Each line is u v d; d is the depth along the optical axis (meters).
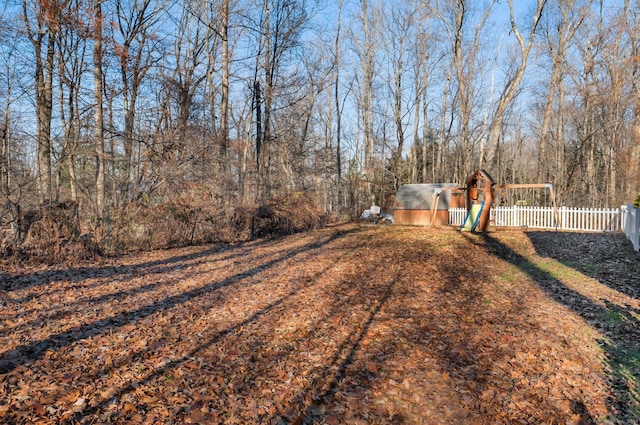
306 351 5.16
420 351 5.20
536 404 4.02
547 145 34.50
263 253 13.11
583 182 32.28
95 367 4.37
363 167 37.41
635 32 25.77
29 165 11.80
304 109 29.08
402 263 10.87
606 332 5.77
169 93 17.30
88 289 7.56
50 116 13.32
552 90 24.14
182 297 7.41
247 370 4.56
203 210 15.19
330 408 3.88
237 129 28.84
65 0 12.77
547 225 17.39
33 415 3.37
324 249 13.60
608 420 3.74
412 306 7.18
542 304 7.20
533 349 5.27
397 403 4.02
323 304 7.19
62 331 5.32
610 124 26.95
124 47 15.82
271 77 22.33
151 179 14.55
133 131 15.24
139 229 13.02
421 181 39.12
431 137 39.00
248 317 6.42
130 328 5.62
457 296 7.81
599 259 10.36
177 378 4.24
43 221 10.09
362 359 4.97
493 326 6.12
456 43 25.92
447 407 3.96
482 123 28.80
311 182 32.66
